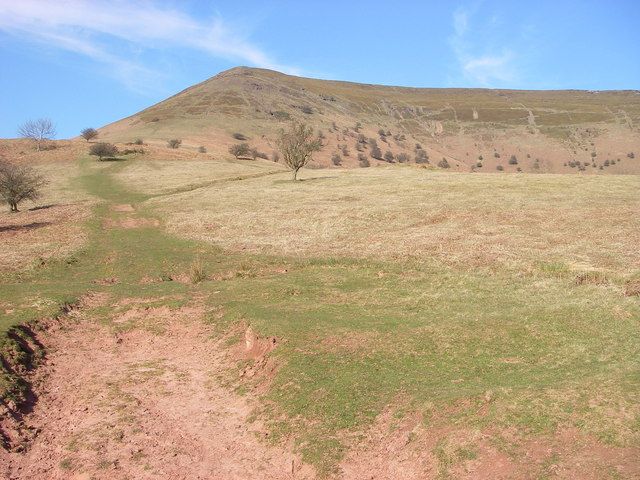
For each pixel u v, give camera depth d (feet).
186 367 50.42
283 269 81.15
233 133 437.99
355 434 34.68
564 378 37.01
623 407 30.60
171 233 111.75
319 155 410.11
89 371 49.80
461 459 29.53
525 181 153.48
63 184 184.24
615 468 25.82
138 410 42.27
